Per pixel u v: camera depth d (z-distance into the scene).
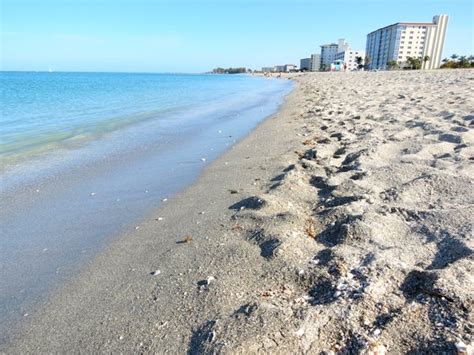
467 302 2.26
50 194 5.86
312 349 2.17
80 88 39.97
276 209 4.30
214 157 7.77
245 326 2.38
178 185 6.02
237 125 12.14
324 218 3.89
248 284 2.94
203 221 4.38
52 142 9.77
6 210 5.24
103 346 2.51
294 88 33.56
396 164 5.19
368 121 9.32
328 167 5.70
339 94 19.53
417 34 118.69
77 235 4.37
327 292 2.68
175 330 2.54
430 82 23.19
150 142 9.68
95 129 11.77
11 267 3.71
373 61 142.12
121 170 7.11
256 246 3.52
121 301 2.98
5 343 2.67
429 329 2.15
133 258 3.69
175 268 3.37
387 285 2.60
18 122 13.21
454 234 3.18
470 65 69.94
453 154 5.48
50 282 3.41
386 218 3.61
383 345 2.12
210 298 2.81
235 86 47.03
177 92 33.28
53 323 2.83
